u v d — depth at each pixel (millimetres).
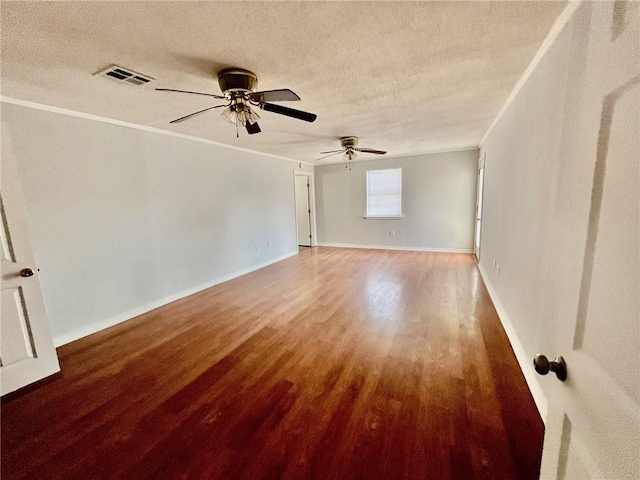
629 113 477
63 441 1531
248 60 1746
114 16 1280
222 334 2725
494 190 3447
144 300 3309
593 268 590
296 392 1868
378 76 2023
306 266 5297
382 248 6746
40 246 2441
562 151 1274
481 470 1294
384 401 1752
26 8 1198
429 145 5023
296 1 1224
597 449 545
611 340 517
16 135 2285
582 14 1055
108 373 2135
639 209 445
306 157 5922
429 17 1372
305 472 1319
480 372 2000
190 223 3865
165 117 2865
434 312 3051
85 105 2465
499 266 3033
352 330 2711
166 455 1430
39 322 2064
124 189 3062
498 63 1863
